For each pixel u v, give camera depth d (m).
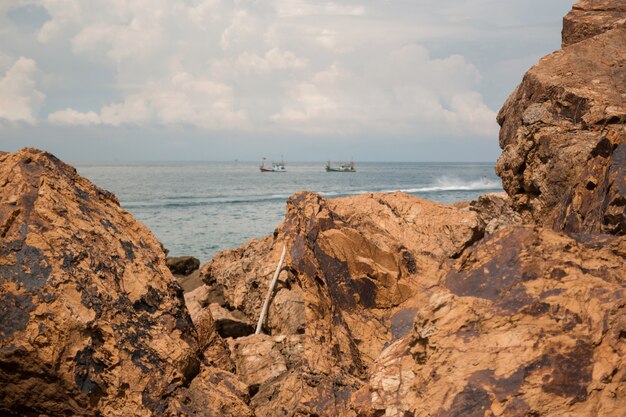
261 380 7.60
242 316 10.87
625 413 4.38
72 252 5.91
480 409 4.60
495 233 5.98
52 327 5.39
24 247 5.76
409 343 5.60
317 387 6.84
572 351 4.72
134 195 86.00
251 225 45.12
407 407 5.06
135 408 5.58
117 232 6.66
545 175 11.09
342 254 8.28
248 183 131.88
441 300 5.39
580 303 5.02
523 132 11.89
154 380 5.78
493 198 12.57
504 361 4.80
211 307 10.73
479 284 5.61
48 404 5.46
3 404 5.46
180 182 134.75
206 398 6.02
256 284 10.60
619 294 4.94
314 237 8.41
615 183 7.12
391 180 154.12
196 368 6.35
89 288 5.79
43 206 6.11
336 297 8.04
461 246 9.31
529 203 11.66
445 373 4.93
